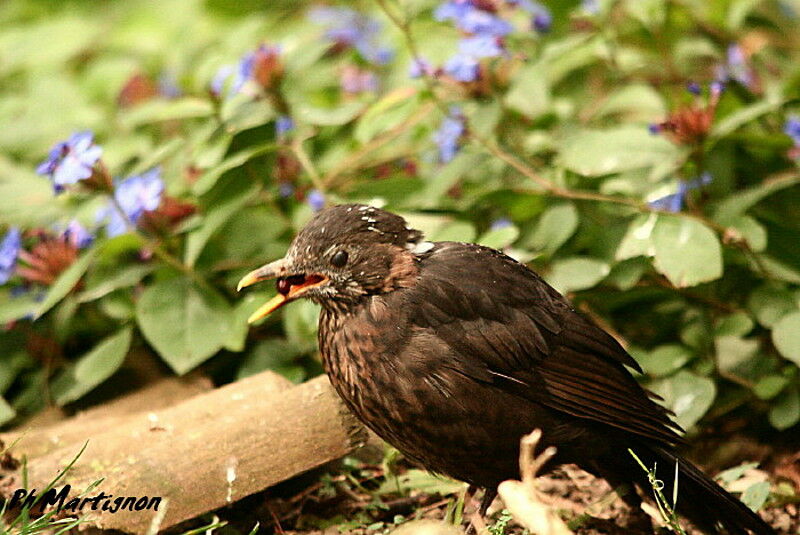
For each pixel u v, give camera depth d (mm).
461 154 11305
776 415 10086
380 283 8320
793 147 11359
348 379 8336
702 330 10484
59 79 13844
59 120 13383
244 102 11383
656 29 13289
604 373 8547
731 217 10633
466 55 10938
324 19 15211
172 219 10977
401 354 8180
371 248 8328
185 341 10312
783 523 9148
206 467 8508
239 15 16953
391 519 9312
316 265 8328
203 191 10531
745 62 13078
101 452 8914
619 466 8867
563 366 8438
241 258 11062
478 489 9234
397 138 12836
